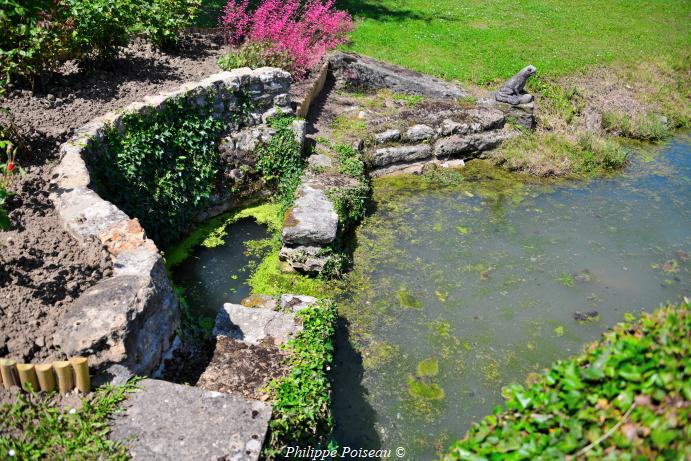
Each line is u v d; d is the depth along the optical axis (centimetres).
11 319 428
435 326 659
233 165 824
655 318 315
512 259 791
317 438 483
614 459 253
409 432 528
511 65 1342
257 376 491
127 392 411
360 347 620
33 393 392
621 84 1421
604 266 791
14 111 683
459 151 1054
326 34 1187
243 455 377
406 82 1169
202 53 989
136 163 690
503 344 640
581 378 297
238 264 733
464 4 1839
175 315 503
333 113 1053
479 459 294
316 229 714
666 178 1073
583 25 1770
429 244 809
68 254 496
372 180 970
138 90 789
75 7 749
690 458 232
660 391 261
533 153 1068
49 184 580
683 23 1917
